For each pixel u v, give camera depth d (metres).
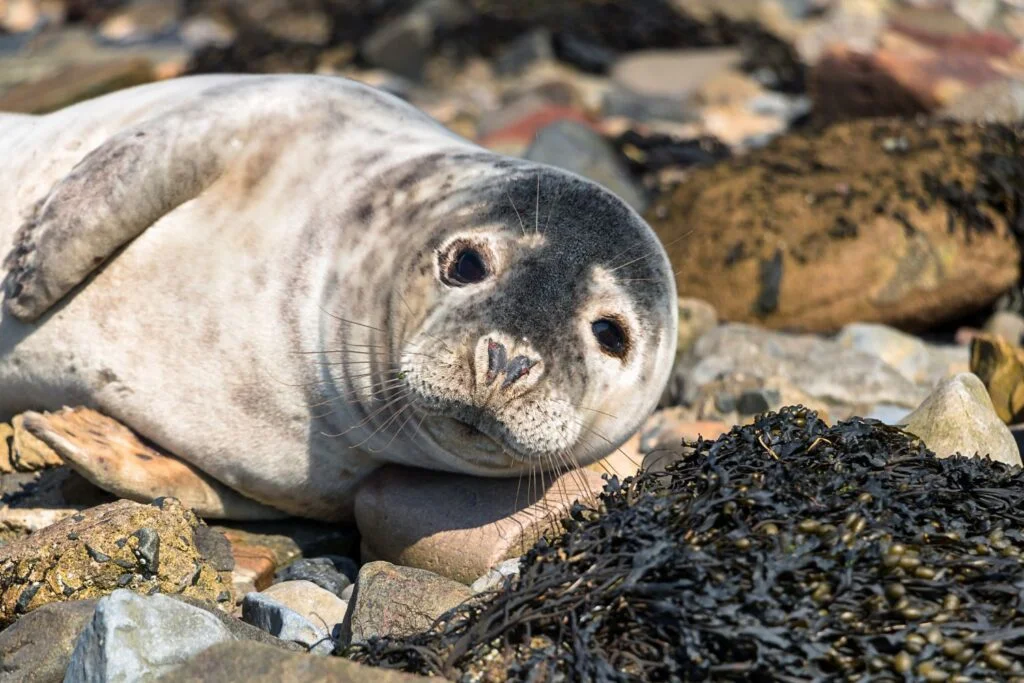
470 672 10.30
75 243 14.58
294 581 13.84
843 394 19.75
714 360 20.39
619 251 14.05
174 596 12.12
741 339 20.78
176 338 14.98
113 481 14.49
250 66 41.94
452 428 13.48
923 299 23.45
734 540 10.49
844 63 35.88
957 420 14.54
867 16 49.16
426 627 11.54
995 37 43.84
